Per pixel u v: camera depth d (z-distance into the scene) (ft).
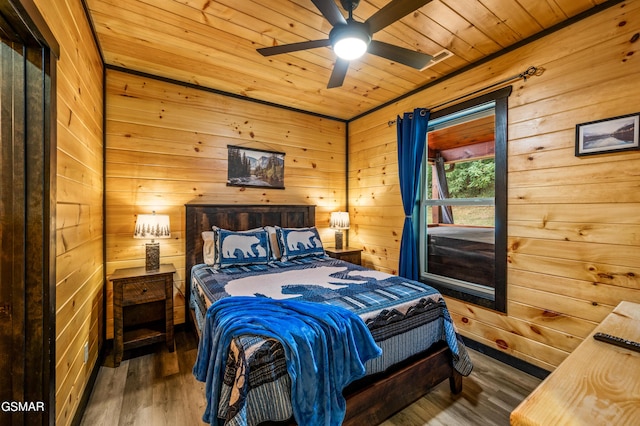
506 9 6.12
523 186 7.25
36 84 3.89
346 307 5.46
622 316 4.15
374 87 10.08
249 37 7.19
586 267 6.23
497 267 7.73
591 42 6.15
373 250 12.11
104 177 8.49
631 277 5.65
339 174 13.42
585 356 2.93
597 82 6.07
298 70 8.91
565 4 6.02
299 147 12.28
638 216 5.59
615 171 5.86
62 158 4.66
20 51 3.81
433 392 6.39
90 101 6.74
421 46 7.49
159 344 8.54
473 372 7.18
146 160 9.16
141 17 6.43
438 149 10.11
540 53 6.93
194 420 5.47
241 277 7.76
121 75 8.79
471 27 6.72
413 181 9.87
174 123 9.59
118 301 7.44
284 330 4.31
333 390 4.41
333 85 7.58
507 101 7.55
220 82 9.77
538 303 6.97
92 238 6.98
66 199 4.89
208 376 4.45
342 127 13.51
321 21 6.57
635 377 2.55
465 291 8.64
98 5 6.05
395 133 11.08
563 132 6.56
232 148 10.64
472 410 5.82
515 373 7.14
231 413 3.59
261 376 3.96
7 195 3.73
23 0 3.13
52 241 4.07
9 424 3.79
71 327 5.15
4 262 3.73
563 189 6.57
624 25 5.73
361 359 4.84
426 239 10.21
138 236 8.00
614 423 1.99
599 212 6.06
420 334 6.00
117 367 7.30
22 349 3.84
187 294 9.52
